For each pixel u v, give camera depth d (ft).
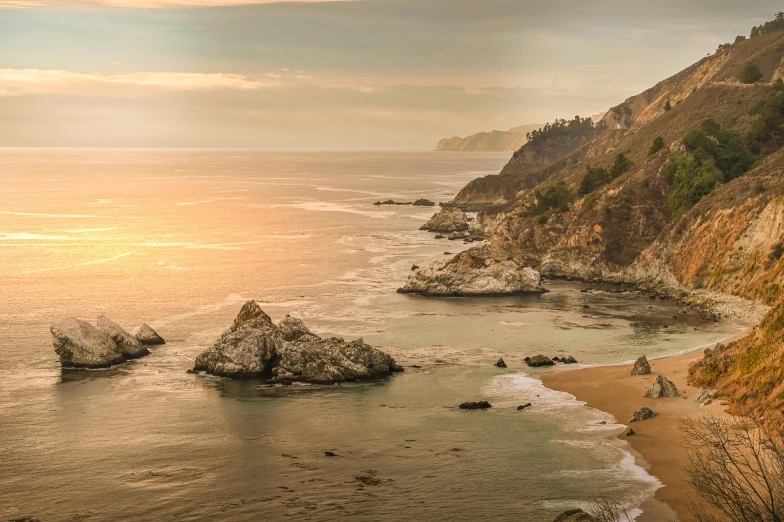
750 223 390.42
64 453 195.00
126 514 163.02
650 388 229.25
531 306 375.25
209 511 163.73
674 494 163.94
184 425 214.48
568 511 148.25
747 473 142.20
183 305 368.48
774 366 211.00
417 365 271.08
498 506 163.12
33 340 303.27
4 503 168.45
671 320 342.64
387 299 386.93
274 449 196.75
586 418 214.28
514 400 232.53
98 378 256.93
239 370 259.60
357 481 177.06
